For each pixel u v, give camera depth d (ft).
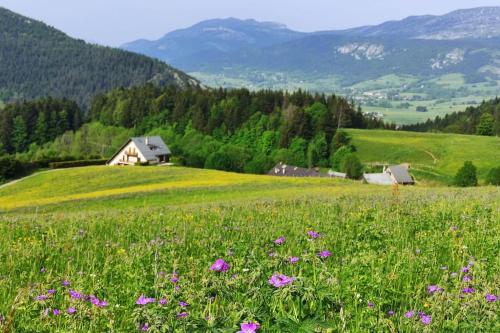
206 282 16.51
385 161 461.37
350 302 18.13
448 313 16.46
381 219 39.50
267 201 72.28
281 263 18.88
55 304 19.84
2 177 295.07
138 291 20.75
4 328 16.06
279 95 598.34
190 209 66.03
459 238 30.19
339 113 586.45
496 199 54.19
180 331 12.46
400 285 22.02
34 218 62.23
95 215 62.69
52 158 348.59
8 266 29.17
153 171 268.62
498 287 18.06
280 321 12.05
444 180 399.44
